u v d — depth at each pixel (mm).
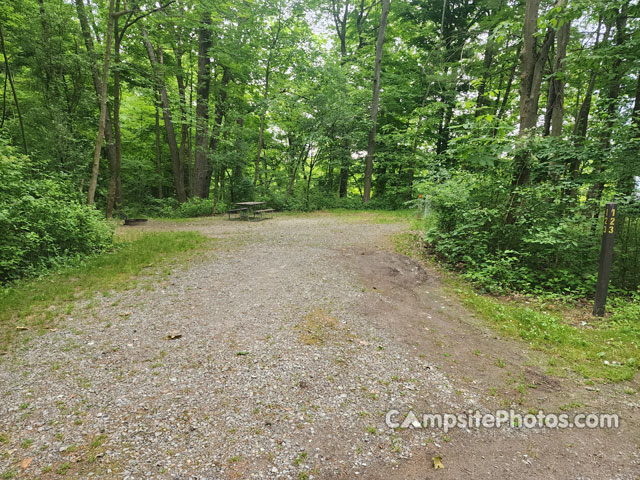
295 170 20562
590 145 6590
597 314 5180
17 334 3914
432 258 8008
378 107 20969
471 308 5375
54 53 11805
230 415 2672
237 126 18703
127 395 2869
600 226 6367
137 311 4672
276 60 18594
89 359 3426
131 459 2213
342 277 6477
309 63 19047
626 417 2869
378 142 22219
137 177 20047
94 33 13859
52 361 3371
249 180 18953
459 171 8477
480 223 7113
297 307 4953
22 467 2107
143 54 15508
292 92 19859
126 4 12164
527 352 3984
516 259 6438
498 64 18047
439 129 21953
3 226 5863
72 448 2281
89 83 14500
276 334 4086
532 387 3275
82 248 7430
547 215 6848
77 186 11008
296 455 2320
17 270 5895
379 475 2205
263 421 2627
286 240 9773
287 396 2939
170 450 2301
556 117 9742
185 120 17078
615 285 6164
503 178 7535
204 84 18344
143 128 21172
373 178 26203
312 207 19375
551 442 2572
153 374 3193
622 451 2492
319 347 3824
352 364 3514
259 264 7160
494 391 3189
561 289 6285
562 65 8961
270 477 2133
